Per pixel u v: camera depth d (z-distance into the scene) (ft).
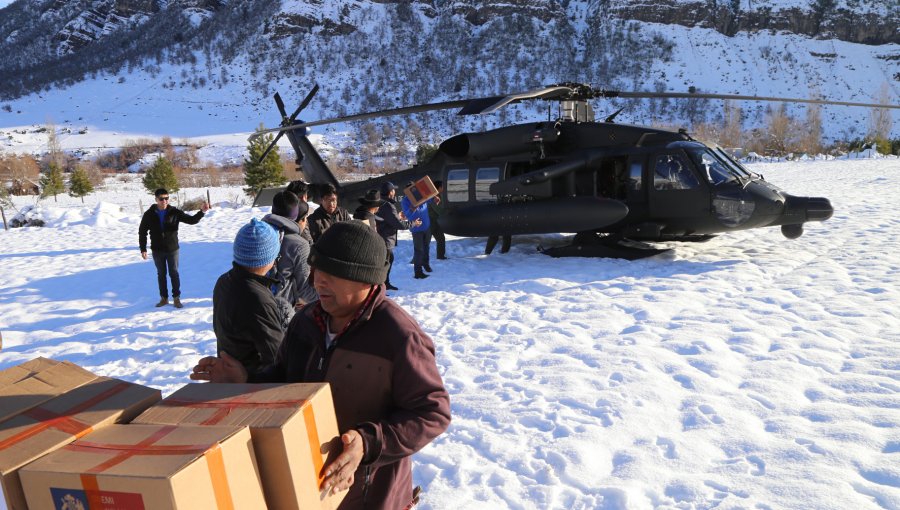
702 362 17.35
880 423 13.21
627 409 14.58
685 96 33.81
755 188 31.22
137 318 28.25
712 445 12.84
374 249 6.66
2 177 192.03
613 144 33.91
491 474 12.17
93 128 588.50
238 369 7.61
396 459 6.41
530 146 35.09
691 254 33.47
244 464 5.29
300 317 7.39
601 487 11.43
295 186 18.11
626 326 21.59
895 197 53.01
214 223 63.67
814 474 11.34
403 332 6.66
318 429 5.90
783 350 17.97
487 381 17.12
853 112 607.78
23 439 5.47
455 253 39.04
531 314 23.85
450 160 38.55
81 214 71.61
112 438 5.45
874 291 23.85
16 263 45.55
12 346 25.07
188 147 432.66
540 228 33.17
